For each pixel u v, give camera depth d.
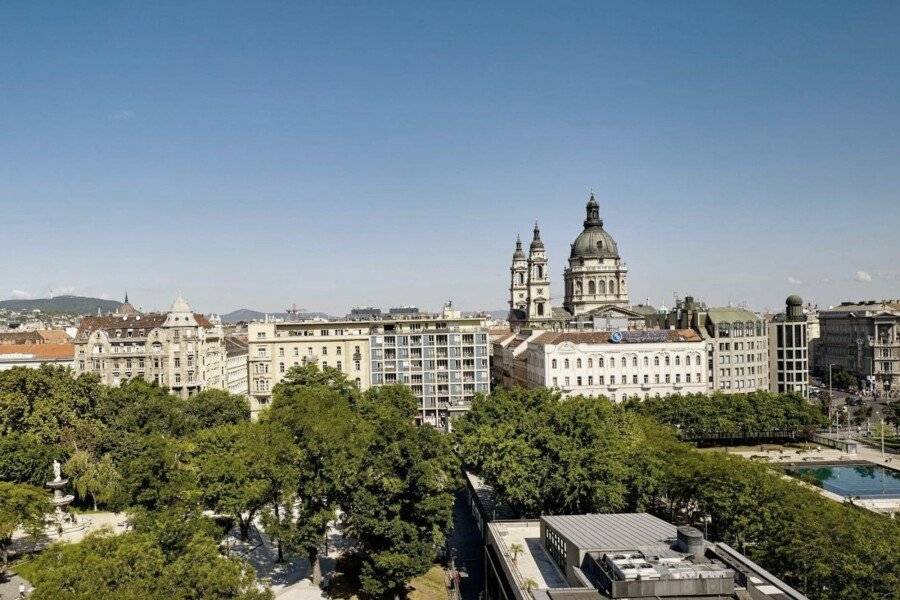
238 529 109.00
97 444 121.94
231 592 62.09
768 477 86.69
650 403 166.50
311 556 89.12
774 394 174.62
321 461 87.81
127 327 191.12
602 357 189.25
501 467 103.19
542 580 75.25
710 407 165.25
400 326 197.12
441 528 90.88
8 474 108.31
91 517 114.25
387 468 84.81
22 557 89.56
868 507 110.81
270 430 100.19
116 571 57.06
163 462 92.81
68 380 134.25
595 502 98.44
